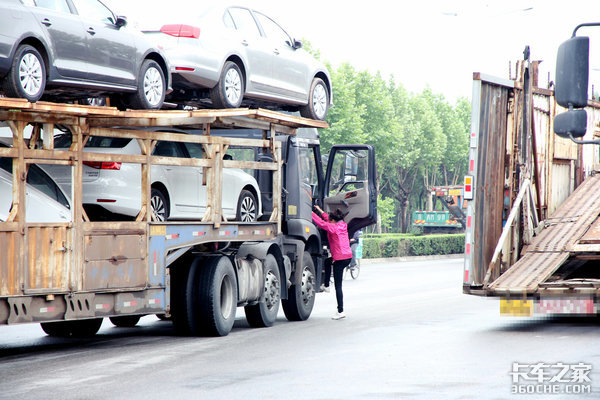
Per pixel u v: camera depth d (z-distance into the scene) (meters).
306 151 31.11
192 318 25.12
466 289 25.09
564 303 25.11
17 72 19.06
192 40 25.30
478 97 24.66
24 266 19.70
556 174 28.75
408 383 16.38
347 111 98.81
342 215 30.25
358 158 32.22
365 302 37.50
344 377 17.17
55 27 20.28
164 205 25.23
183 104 28.91
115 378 17.44
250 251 27.91
